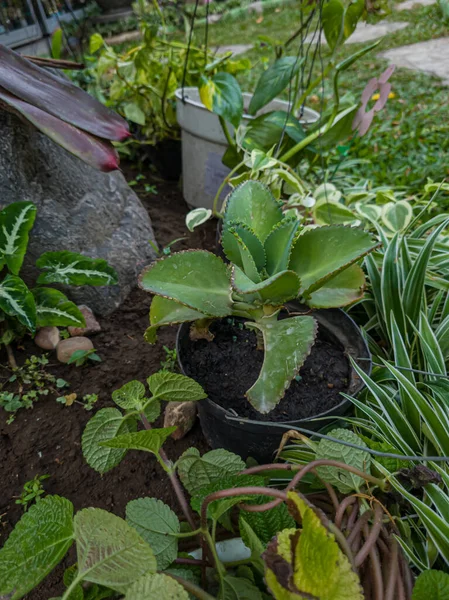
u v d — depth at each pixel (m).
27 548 0.63
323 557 0.58
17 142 1.44
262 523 0.79
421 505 0.82
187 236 2.04
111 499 1.16
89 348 1.47
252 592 0.70
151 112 2.35
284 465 0.83
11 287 1.25
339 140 1.83
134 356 1.51
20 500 1.12
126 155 2.65
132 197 1.89
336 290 1.03
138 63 2.23
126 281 1.70
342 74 3.98
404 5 5.63
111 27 5.65
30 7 3.88
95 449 0.89
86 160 1.24
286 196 1.99
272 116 1.77
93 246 1.63
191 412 1.28
